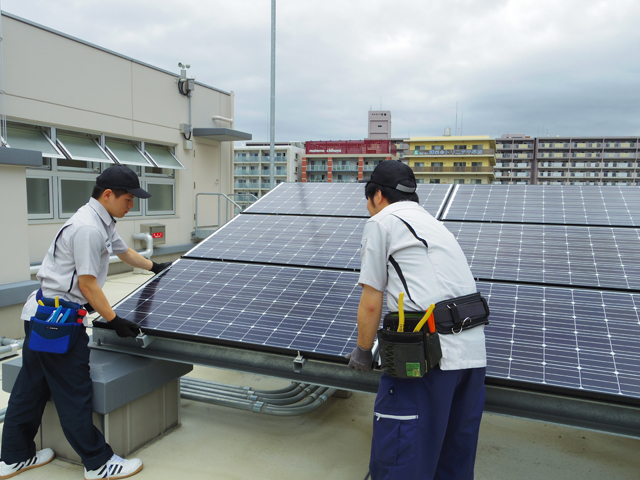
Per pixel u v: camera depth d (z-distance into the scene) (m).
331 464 2.62
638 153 117.69
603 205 3.68
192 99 10.04
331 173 92.69
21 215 4.77
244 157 95.50
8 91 6.50
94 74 7.78
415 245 1.78
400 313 1.69
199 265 3.33
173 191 9.87
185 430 2.99
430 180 86.12
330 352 2.20
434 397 1.74
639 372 1.93
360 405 3.45
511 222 3.54
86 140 7.95
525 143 122.12
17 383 2.39
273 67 10.16
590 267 2.80
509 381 1.94
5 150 4.46
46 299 2.27
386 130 110.25
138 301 2.86
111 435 2.52
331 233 3.63
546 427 3.16
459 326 1.73
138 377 2.59
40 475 2.47
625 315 2.31
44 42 6.96
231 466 2.57
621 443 2.95
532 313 2.39
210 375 4.01
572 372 1.95
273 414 3.04
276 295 2.79
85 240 2.26
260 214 4.24
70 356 2.28
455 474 1.89
